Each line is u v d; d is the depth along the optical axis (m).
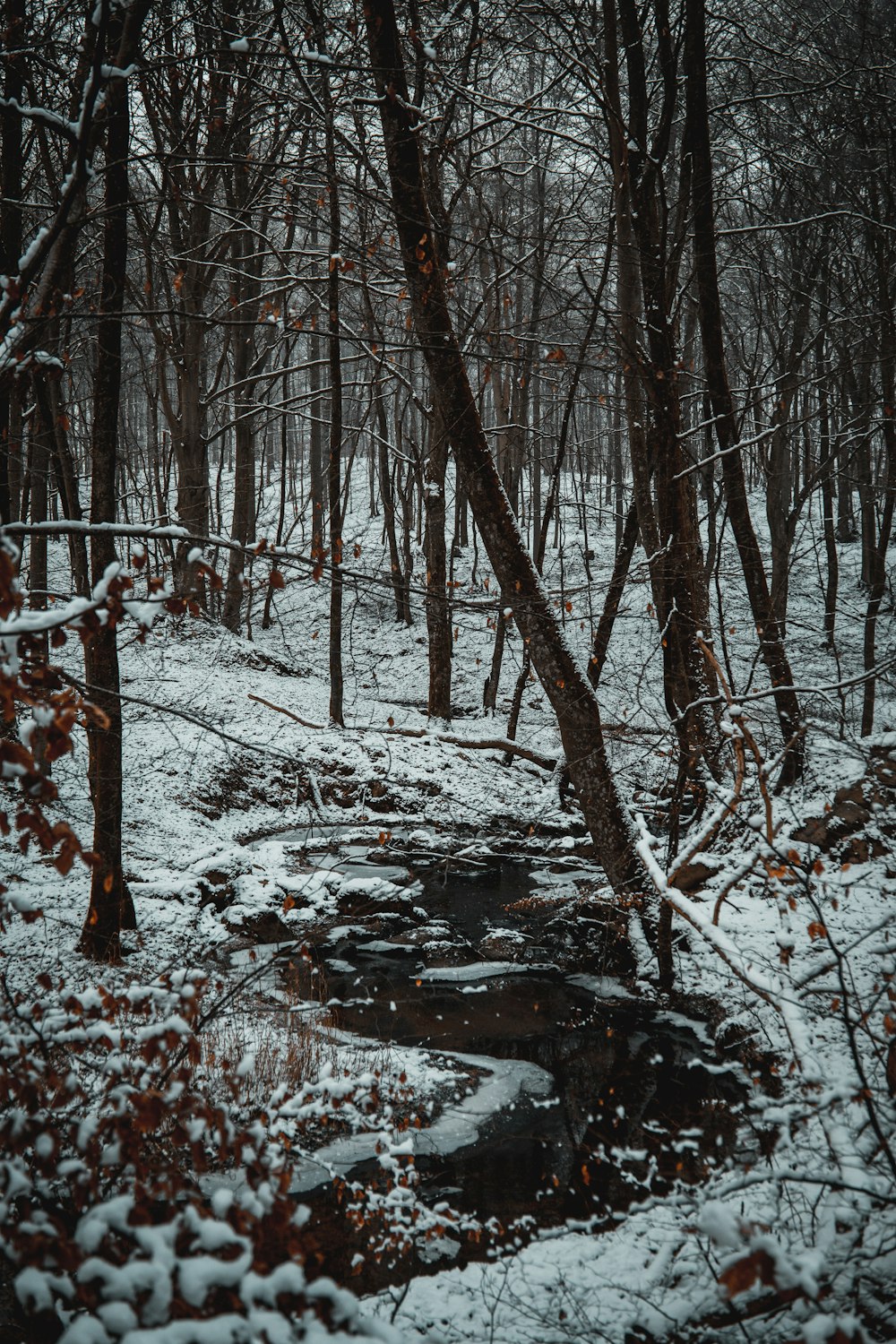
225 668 20.72
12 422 8.62
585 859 14.62
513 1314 5.17
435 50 10.16
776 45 16.55
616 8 13.57
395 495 35.75
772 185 18.94
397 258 10.98
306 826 15.91
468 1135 7.44
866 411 17.64
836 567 21.44
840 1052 7.27
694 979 10.24
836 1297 4.61
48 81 9.40
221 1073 7.34
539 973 11.12
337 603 18.61
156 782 15.36
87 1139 3.64
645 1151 6.05
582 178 17.03
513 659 27.20
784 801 11.34
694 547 12.80
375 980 10.77
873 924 9.05
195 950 10.51
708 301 12.86
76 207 5.44
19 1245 3.04
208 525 22.81
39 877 10.71
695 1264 5.55
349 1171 6.83
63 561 23.72
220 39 9.35
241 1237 2.95
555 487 16.69
